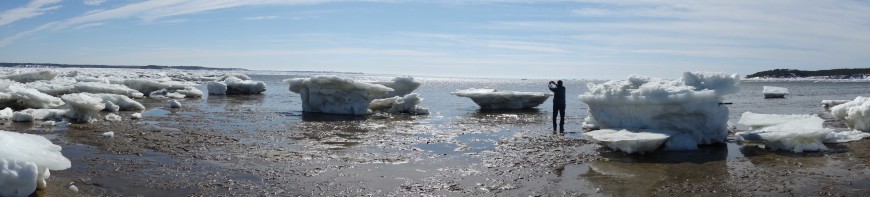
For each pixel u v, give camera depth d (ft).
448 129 59.82
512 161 39.19
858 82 416.67
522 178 33.53
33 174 26.08
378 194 29.22
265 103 103.09
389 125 63.26
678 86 47.57
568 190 30.48
